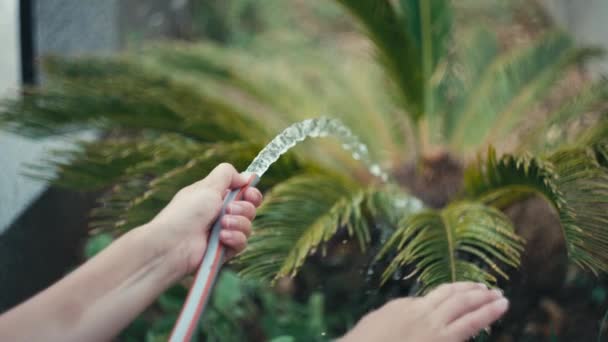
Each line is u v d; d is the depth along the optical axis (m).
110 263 1.22
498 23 4.95
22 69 3.81
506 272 2.74
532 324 2.86
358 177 3.28
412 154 3.45
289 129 1.73
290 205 2.34
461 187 3.17
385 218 2.71
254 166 1.58
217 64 3.42
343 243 3.01
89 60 3.20
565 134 2.74
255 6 5.31
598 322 2.84
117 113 2.79
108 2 4.00
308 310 3.11
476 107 3.46
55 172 2.60
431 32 3.19
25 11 3.86
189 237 1.31
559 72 3.31
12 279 3.12
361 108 3.57
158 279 1.26
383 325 1.22
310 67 3.89
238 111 3.07
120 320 1.19
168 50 3.43
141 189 2.54
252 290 3.18
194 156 2.49
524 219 2.97
